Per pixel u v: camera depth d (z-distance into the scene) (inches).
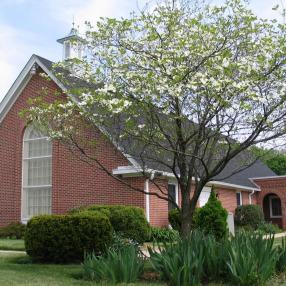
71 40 418.0
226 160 391.9
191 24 368.5
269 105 367.6
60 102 410.0
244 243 342.0
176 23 383.2
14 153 866.8
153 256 356.8
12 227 792.3
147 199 724.0
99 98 348.8
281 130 377.7
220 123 371.6
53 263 482.6
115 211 599.2
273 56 366.9
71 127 429.4
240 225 1010.7
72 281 351.9
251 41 382.6
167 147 412.2
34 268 432.5
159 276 347.9
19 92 864.3
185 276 312.3
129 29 386.6
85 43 403.5
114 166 744.3
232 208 1060.5
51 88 804.0
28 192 851.4
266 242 354.0
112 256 360.2
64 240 478.6
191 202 413.7
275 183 1212.5
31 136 860.0
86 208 652.7
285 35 383.9
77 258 486.6
